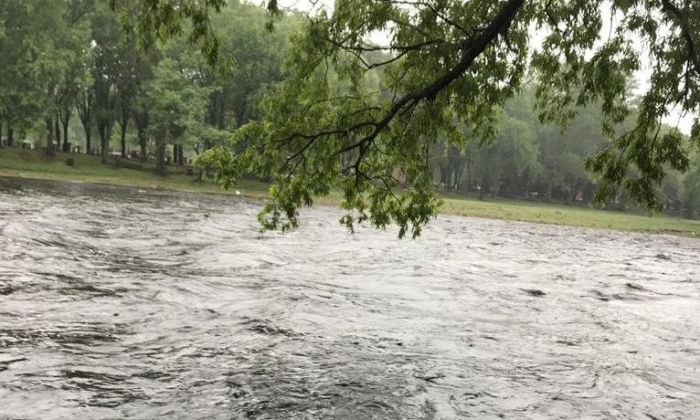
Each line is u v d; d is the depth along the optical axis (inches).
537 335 374.0
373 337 338.6
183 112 2263.8
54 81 1979.6
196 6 280.7
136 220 895.1
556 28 337.1
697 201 3198.8
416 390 256.7
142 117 2603.3
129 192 1584.6
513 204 3021.7
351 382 260.4
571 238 1357.0
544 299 507.2
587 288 592.4
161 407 219.1
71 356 266.4
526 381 279.6
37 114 1967.3
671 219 2792.8
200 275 490.0
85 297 377.4
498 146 3154.5
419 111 327.9
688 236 1920.5
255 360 280.2
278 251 681.6
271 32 306.3
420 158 357.4
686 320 455.5
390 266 633.0
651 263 910.4
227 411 219.8
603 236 1542.8
